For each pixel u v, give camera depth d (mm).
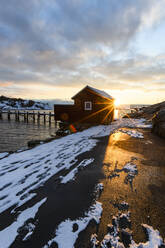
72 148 5969
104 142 7082
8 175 3494
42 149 5809
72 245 1688
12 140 13305
